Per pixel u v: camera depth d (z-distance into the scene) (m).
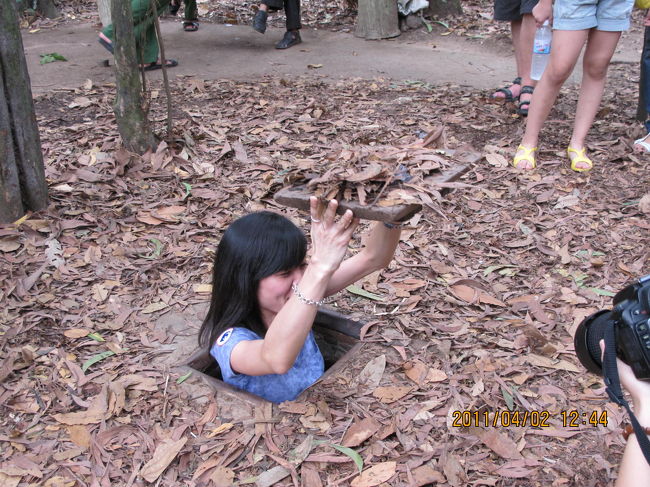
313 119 5.47
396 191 1.88
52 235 3.69
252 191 4.31
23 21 9.48
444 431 2.38
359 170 1.94
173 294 3.27
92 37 8.62
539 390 2.60
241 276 2.22
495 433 2.34
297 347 1.99
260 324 2.38
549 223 3.95
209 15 10.00
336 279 2.44
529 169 4.62
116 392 2.54
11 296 3.20
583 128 4.60
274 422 2.40
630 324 1.32
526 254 3.65
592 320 1.52
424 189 1.87
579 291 3.29
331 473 2.21
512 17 5.77
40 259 3.50
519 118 5.58
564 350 2.84
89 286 3.31
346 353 2.95
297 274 2.25
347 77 6.91
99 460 2.27
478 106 5.88
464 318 3.09
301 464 2.23
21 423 2.44
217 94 6.18
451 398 2.54
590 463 2.25
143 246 3.69
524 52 5.52
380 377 2.64
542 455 2.29
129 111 4.58
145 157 4.62
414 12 8.78
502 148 4.95
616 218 3.98
